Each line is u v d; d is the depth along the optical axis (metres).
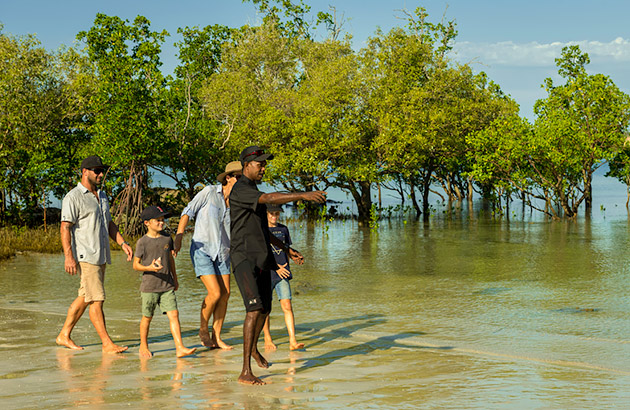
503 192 42.53
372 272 14.61
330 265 15.91
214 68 49.06
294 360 6.64
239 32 46.66
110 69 27.91
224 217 7.27
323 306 10.43
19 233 23.06
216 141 33.94
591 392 5.35
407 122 33.50
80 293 7.00
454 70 36.84
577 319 9.33
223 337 7.94
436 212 40.00
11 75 28.08
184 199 36.72
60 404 4.86
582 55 38.66
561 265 15.59
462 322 9.09
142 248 6.77
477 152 35.16
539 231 25.59
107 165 28.06
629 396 5.21
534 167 33.50
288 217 37.62
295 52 42.97
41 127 29.47
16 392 5.23
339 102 33.25
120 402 4.91
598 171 149.88
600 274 14.04
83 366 6.25
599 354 7.09
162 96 30.50
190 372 6.01
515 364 6.48
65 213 6.91
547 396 5.19
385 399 5.05
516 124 33.62
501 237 23.27
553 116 33.25
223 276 7.25
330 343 7.63
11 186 28.53
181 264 16.02
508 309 10.13
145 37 29.97
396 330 8.52
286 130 32.34
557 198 34.91
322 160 33.09
